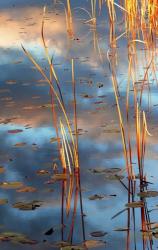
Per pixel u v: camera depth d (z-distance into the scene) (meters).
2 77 11.84
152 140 8.21
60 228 6.16
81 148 8.17
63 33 15.20
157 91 10.31
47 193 6.95
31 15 17.80
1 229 6.18
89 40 14.27
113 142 8.30
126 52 12.93
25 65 12.62
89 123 9.04
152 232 5.96
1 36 15.43
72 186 7.11
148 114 9.23
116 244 5.76
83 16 16.91
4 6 19.44
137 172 7.35
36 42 14.53
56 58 13.00
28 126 9.09
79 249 5.68
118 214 6.40
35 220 6.37
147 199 6.68
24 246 5.79
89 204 6.67
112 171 7.42
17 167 7.68
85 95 10.38
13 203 6.76
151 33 13.23
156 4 13.20
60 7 18.52
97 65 12.21
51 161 7.81
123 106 9.67
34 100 10.31
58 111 9.70
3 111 9.84
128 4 13.31
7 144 8.44
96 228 6.14
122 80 11.05
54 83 11.23
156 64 11.80
